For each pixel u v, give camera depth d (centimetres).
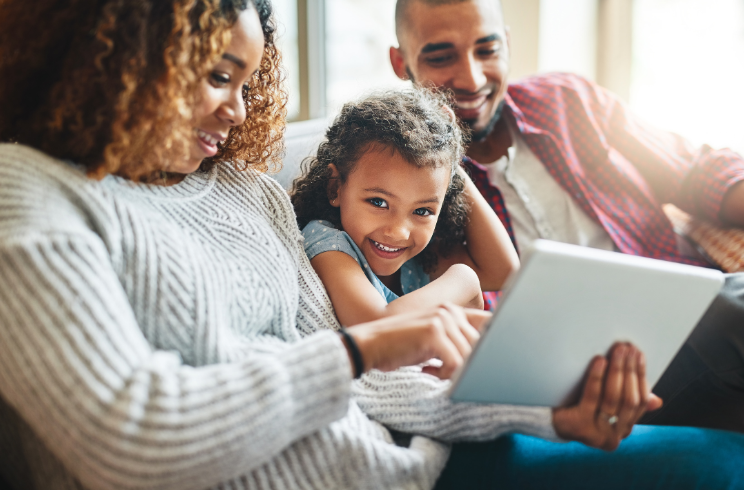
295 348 62
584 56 250
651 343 69
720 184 145
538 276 56
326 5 204
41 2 62
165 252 65
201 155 72
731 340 97
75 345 53
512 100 157
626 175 154
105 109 62
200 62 65
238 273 73
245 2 68
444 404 78
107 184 66
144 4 61
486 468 79
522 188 150
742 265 135
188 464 54
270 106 88
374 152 92
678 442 76
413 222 95
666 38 250
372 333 66
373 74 230
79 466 54
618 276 60
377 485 69
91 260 56
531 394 68
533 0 218
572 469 76
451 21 138
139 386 54
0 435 72
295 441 66
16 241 54
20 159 60
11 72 64
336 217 103
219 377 57
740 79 237
